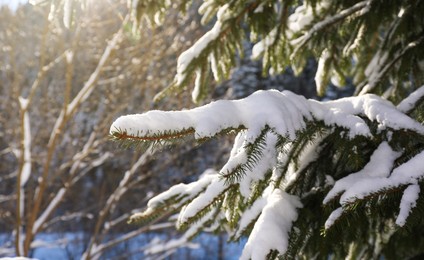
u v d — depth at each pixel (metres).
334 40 2.61
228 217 1.64
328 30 2.57
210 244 13.27
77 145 8.49
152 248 8.05
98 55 7.79
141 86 7.87
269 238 1.45
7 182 9.52
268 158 1.37
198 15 8.16
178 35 7.84
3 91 8.42
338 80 3.14
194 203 1.55
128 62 7.94
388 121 1.44
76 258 12.09
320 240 1.59
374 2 2.35
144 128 1.15
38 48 8.45
